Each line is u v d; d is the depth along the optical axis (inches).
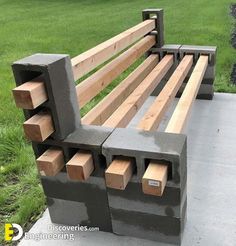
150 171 72.1
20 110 159.0
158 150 72.6
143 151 72.8
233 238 85.9
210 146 123.5
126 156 76.1
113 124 90.5
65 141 77.9
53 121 76.1
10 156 125.1
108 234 88.3
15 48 279.1
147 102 154.0
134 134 79.1
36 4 560.4
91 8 496.4
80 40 294.5
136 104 105.7
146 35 153.7
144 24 141.2
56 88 73.4
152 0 534.3
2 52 270.1
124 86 115.2
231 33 291.7
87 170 76.5
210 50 149.8
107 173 73.0
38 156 82.6
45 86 72.5
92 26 351.6
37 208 99.0
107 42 109.3
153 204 79.4
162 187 70.6
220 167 112.0
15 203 102.5
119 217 84.4
